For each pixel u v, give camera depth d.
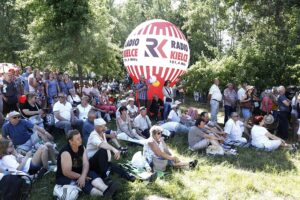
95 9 18.80
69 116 9.06
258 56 14.84
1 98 9.55
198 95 22.80
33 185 5.63
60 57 18.23
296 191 5.89
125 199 5.26
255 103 11.96
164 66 14.06
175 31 14.70
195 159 7.51
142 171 6.49
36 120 8.17
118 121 8.89
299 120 9.82
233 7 24.72
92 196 5.18
